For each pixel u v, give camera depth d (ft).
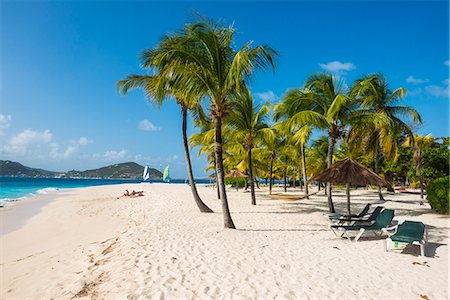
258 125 56.08
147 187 129.80
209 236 26.45
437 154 54.49
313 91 45.42
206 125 56.24
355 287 15.58
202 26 29.55
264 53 28.63
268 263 19.30
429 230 30.32
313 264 19.27
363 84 44.11
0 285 17.66
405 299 14.24
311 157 98.84
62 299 14.75
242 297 14.29
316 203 61.21
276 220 37.24
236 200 65.10
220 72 30.04
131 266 18.47
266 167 101.35
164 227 30.71
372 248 23.38
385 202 63.41
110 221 42.86
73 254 23.27
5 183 198.90
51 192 110.01
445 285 15.96
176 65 27.81
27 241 31.65
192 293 14.69
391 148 55.21
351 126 45.37
